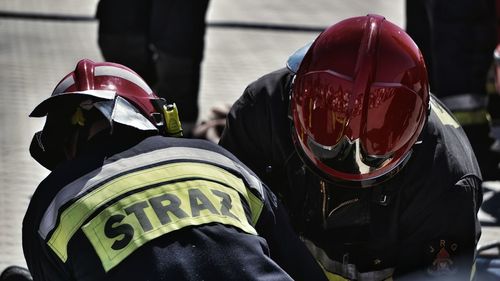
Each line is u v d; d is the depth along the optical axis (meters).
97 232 2.70
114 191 2.76
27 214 2.89
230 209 2.78
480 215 5.52
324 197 3.29
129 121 2.94
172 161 2.85
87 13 9.27
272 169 3.47
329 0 10.26
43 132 3.09
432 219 3.22
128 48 5.95
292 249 2.96
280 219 2.97
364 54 3.06
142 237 2.67
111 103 2.95
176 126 3.08
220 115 6.16
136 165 2.83
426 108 3.14
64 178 2.85
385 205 3.22
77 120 3.00
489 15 5.59
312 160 3.14
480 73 5.61
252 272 2.67
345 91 3.03
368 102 3.02
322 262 3.42
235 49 8.38
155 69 6.12
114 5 5.92
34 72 7.52
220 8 9.69
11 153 6.07
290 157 3.37
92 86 3.05
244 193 2.88
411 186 3.20
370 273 3.35
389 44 3.10
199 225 2.70
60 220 2.75
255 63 8.04
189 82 6.22
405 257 3.30
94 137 2.97
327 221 3.34
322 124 3.07
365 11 9.84
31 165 5.95
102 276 2.65
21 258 4.88
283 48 8.51
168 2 6.05
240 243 2.71
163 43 6.10
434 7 5.59
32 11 9.20
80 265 2.70
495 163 5.65
